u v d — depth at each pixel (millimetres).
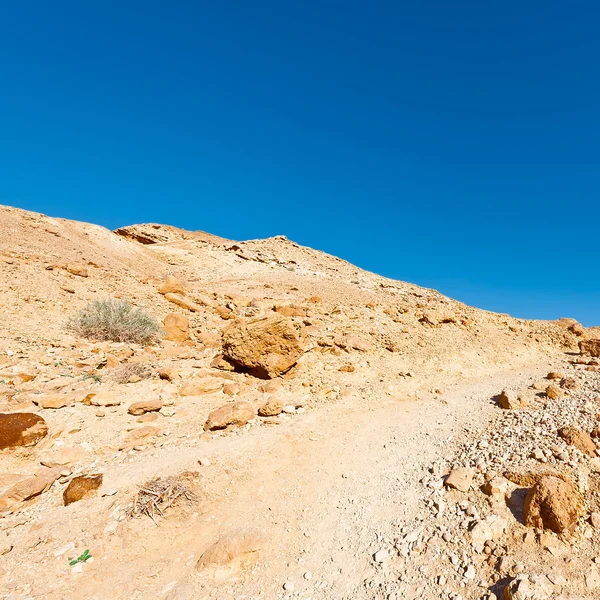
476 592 3529
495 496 4508
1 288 11289
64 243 29312
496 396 7777
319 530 4605
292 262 42156
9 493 4621
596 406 6465
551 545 3803
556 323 16844
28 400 6305
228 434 6441
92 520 4531
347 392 8242
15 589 3688
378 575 3906
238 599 3789
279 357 8586
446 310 14469
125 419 6465
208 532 4578
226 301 18469
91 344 9570
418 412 7379
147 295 15344
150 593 3834
